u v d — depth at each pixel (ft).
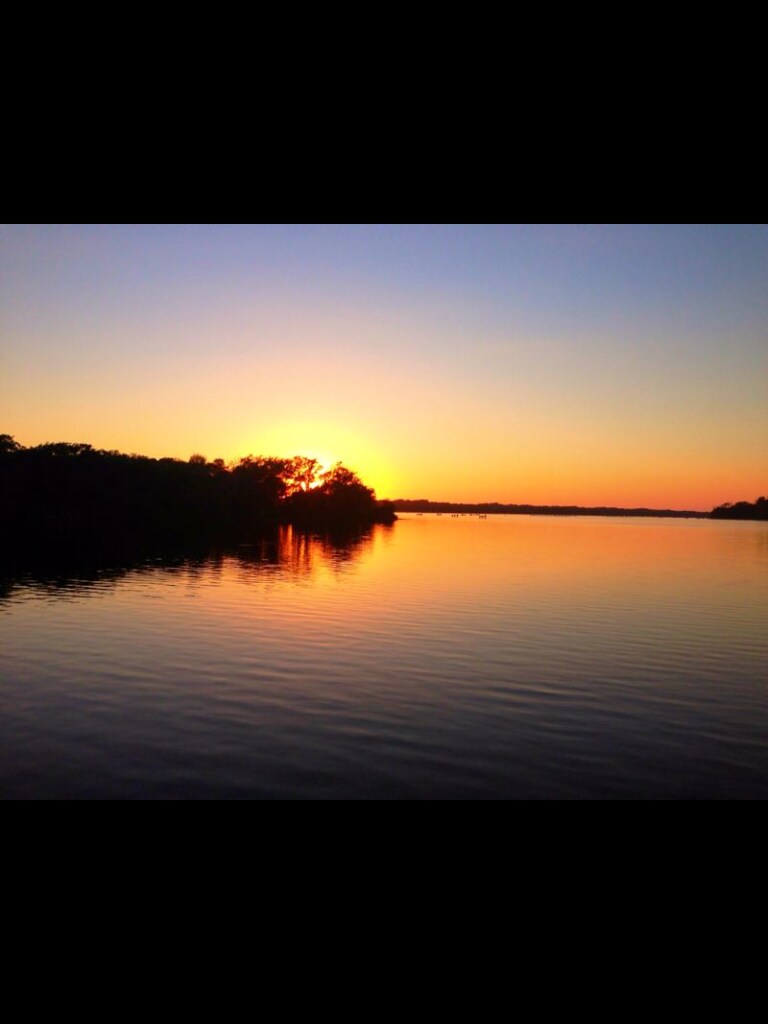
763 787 30.42
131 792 28.63
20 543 185.37
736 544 240.94
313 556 154.51
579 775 31.50
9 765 31.50
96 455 282.56
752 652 58.54
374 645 58.54
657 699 44.34
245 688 44.75
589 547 207.92
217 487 313.73
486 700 43.24
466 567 132.16
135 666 50.08
